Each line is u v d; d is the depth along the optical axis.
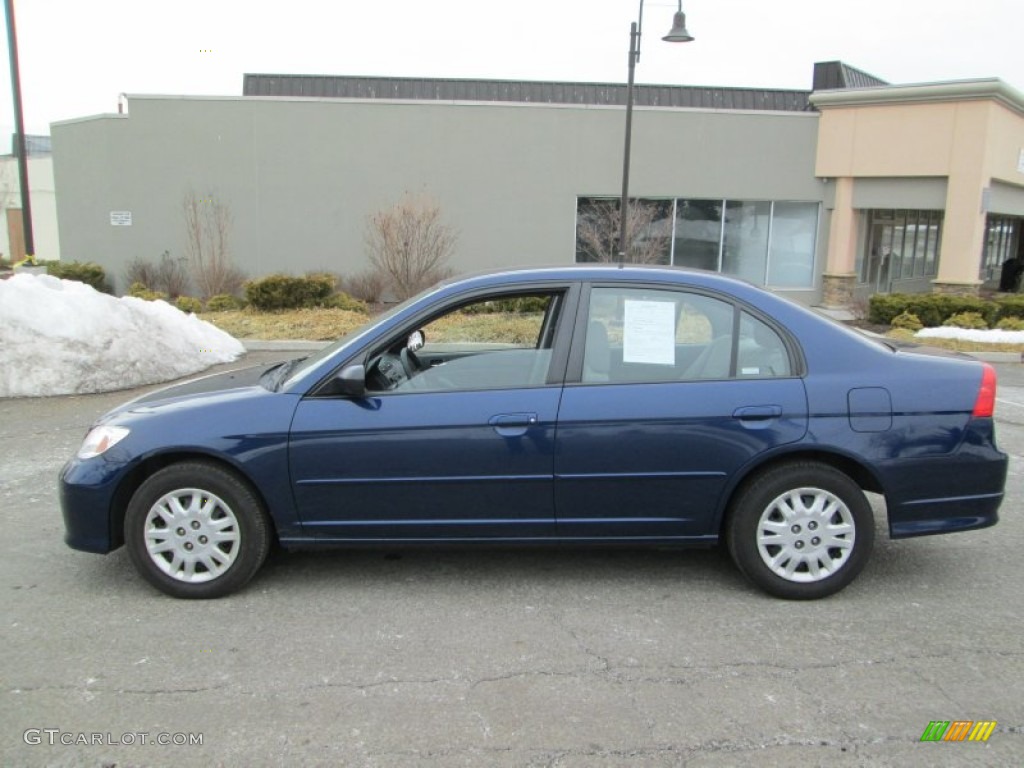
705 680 3.41
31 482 6.24
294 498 4.13
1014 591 4.30
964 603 4.16
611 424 4.04
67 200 20.03
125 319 10.21
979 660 3.57
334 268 19.62
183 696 3.30
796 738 3.01
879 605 4.13
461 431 4.07
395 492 4.12
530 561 4.72
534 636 3.80
